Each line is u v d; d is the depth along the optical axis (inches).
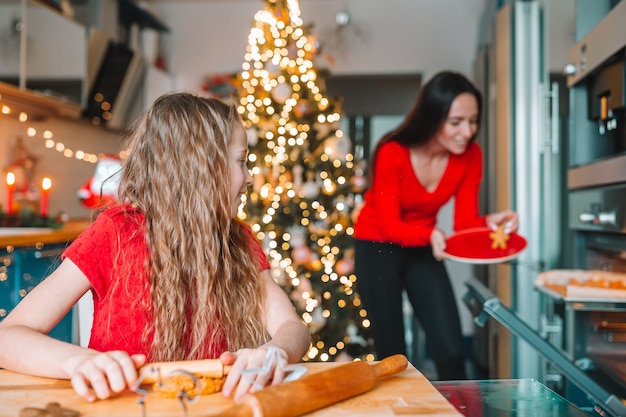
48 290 37.8
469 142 87.6
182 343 40.3
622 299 54.3
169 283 39.9
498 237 76.8
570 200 74.2
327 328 120.3
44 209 126.1
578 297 54.6
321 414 25.7
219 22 205.9
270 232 119.3
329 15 202.1
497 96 138.3
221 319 41.8
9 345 33.2
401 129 87.4
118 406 26.8
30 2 131.7
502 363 128.4
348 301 121.4
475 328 172.2
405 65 201.2
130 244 40.4
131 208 42.0
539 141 117.5
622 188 55.5
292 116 122.3
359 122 204.4
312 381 26.2
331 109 127.1
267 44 125.1
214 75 205.5
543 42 125.0
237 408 23.8
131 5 181.0
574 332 67.9
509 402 29.2
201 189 42.3
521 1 130.6
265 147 121.7
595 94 69.6
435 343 85.6
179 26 206.8
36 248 107.5
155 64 194.5
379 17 202.1
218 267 42.5
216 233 42.5
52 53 138.9
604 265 65.1
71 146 166.6
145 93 184.7
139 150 43.8
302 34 125.9
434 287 87.2
